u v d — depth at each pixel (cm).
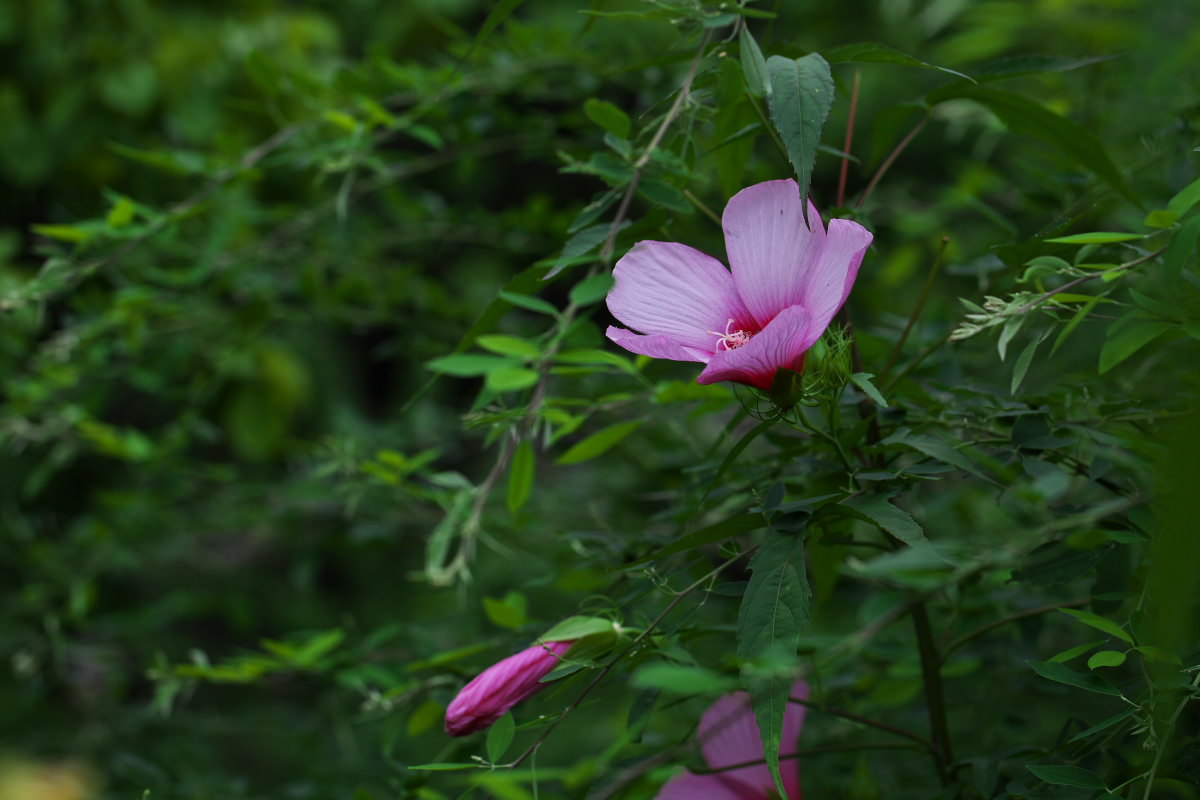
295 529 240
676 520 183
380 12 388
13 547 261
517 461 179
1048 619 195
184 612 274
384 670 193
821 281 161
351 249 244
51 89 327
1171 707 161
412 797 177
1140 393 182
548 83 214
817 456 172
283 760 268
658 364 202
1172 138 187
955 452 163
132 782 214
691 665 167
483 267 330
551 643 165
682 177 172
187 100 320
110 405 457
